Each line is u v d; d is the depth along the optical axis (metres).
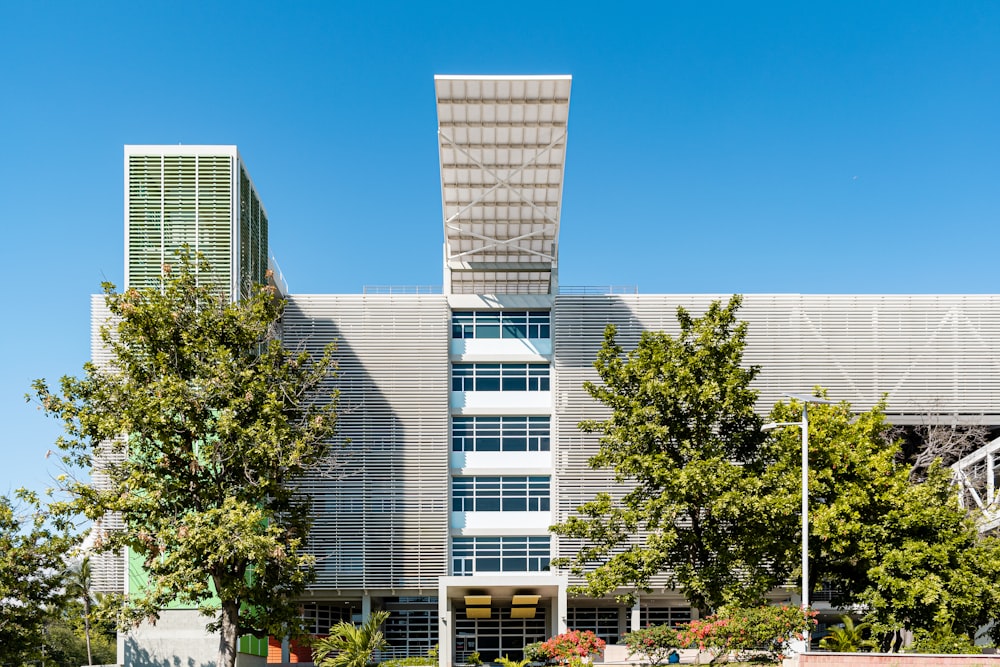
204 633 41.47
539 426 53.12
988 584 30.95
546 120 45.34
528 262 56.22
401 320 52.31
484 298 53.44
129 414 31.36
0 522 36.06
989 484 48.84
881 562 31.89
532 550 51.47
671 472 29.81
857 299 52.53
